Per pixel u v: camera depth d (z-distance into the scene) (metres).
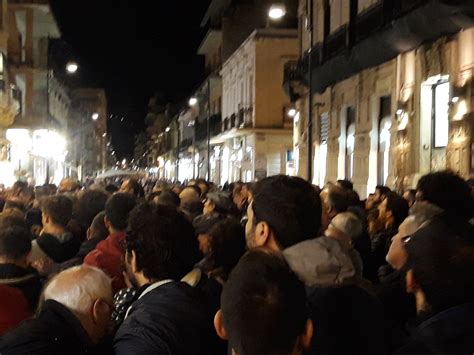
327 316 3.30
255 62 40.12
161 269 3.75
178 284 3.59
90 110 109.94
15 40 40.44
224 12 53.38
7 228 4.62
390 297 4.45
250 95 41.62
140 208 3.90
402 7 17.91
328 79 25.39
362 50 21.00
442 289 2.93
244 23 53.41
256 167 40.25
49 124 41.81
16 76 40.25
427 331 2.87
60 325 3.25
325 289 3.36
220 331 2.47
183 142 79.38
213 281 4.00
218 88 57.59
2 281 4.35
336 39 24.00
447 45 16.39
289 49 40.00
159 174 114.25
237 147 47.59
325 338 3.25
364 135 22.25
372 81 21.56
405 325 4.18
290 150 40.50
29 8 40.25
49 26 44.59
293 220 3.64
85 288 3.34
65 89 64.81
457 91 15.84
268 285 2.26
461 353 2.79
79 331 3.28
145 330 3.32
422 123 18.08
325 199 7.72
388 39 18.88
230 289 2.30
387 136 20.88
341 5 23.80
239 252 4.39
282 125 40.34
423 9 15.88
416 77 18.20
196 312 3.47
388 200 7.54
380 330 3.42
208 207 9.20
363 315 3.39
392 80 19.95
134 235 3.80
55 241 6.40
